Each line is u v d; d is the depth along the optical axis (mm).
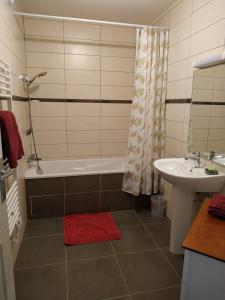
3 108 1866
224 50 1809
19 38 2600
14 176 1955
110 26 3180
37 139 3246
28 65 3035
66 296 1668
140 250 2199
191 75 2285
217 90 1904
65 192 2775
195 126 2201
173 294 1695
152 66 2699
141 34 2650
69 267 1962
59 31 3041
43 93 3145
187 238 1128
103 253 2150
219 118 1905
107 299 1647
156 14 2814
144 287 1757
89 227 2572
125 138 3549
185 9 2344
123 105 3445
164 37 2693
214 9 1914
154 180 2934
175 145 2658
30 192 2680
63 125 3295
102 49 3221
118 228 2584
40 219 2762
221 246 1069
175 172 2104
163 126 2861
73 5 2609
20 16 2664
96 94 3318
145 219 2795
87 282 1798
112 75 3322
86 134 3400
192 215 2072
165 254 2145
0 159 1118
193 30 2219
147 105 2768
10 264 1231
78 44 3129
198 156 2131
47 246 2248
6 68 1833
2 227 1119
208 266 1040
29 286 1755
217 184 1828
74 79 3207
